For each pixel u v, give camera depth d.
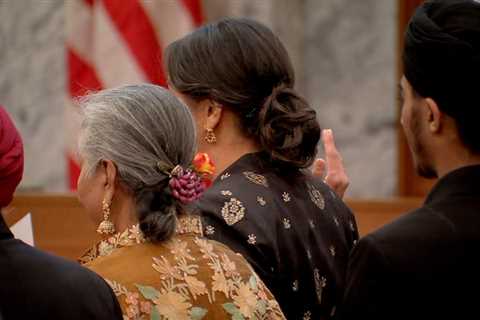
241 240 4.82
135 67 10.37
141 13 10.38
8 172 4.22
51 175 12.27
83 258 4.55
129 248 4.42
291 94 5.06
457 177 4.05
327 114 11.58
